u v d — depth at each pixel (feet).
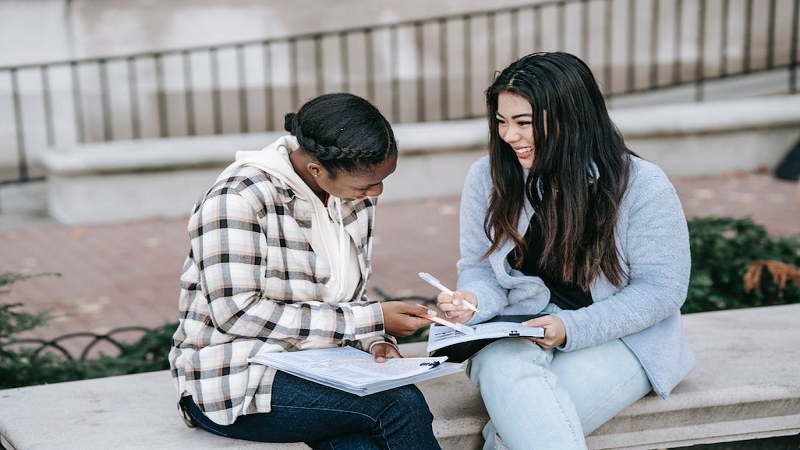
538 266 8.93
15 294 18.33
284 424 7.79
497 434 8.49
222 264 7.46
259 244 7.59
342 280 8.23
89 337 15.94
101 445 8.26
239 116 28.78
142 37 27.71
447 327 8.55
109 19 27.40
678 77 29.76
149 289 18.57
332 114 7.37
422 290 17.88
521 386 8.02
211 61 28.25
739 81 30.73
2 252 21.53
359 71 29.43
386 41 29.43
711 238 14.17
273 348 7.77
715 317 11.75
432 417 7.79
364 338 8.00
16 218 24.86
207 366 7.77
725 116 27.27
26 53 26.89
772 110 27.53
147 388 9.80
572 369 8.50
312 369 7.48
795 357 10.19
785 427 9.59
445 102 29.07
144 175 24.43
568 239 8.35
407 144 25.76
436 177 26.32
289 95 29.01
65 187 24.04
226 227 7.47
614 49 30.86
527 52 30.37
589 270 8.47
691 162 27.58
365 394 7.30
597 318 8.33
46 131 27.43
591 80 8.29
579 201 8.26
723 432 9.43
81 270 19.97
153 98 28.02
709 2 30.91
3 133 27.12
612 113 27.20
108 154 24.09
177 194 24.81
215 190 7.62
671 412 9.14
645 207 8.38
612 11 30.55
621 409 8.78
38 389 9.81
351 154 7.28
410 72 29.73
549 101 8.06
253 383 7.71
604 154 8.36
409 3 29.37
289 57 28.89
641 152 27.22
